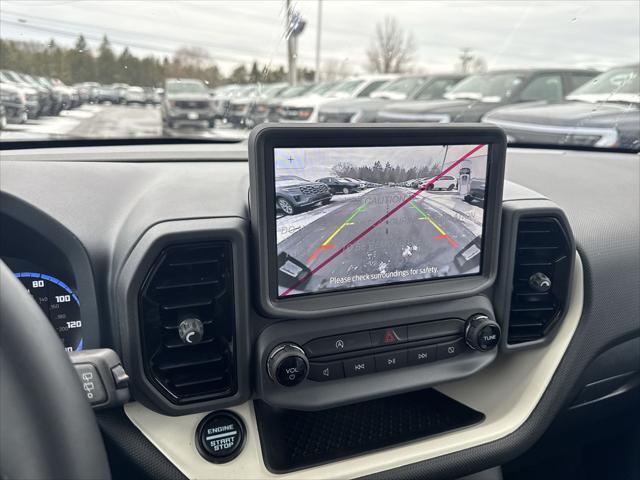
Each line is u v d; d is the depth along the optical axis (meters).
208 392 1.03
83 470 0.61
